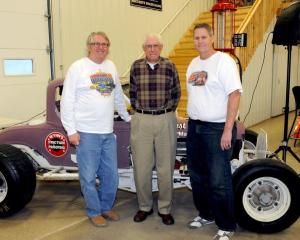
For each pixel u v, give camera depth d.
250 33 7.20
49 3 5.82
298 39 4.12
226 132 2.79
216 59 2.84
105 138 3.19
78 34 6.39
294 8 4.11
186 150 3.21
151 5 7.98
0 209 3.47
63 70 6.21
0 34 5.26
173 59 8.57
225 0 4.78
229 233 3.04
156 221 3.42
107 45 3.08
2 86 5.36
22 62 5.59
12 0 5.34
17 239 3.13
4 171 3.37
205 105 2.87
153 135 3.15
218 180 2.91
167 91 3.11
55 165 3.75
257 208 3.15
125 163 3.62
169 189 3.29
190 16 9.30
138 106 3.16
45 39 5.86
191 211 3.67
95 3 6.64
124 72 7.48
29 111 5.78
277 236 3.12
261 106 8.36
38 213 3.65
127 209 3.73
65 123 3.07
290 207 3.11
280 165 3.10
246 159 3.68
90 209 3.32
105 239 3.11
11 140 3.77
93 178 3.20
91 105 3.06
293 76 9.84
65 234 3.21
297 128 6.11
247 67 7.27
